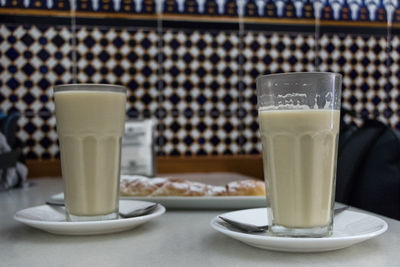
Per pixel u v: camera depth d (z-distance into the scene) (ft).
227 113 6.31
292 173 1.67
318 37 6.49
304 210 1.66
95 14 6.07
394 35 6.62
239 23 6.33
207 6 6.29
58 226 1.73
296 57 6.46
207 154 6.27
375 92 6.59
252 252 1.55
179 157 6.22
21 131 5.91
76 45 6.03
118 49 6.12
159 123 6.20
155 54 6.19
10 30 5.90
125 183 2.80
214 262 1.43
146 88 6.18
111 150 1.97
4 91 5.89
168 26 6.21
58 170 5.88
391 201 3.79
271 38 6.41
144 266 1.40
